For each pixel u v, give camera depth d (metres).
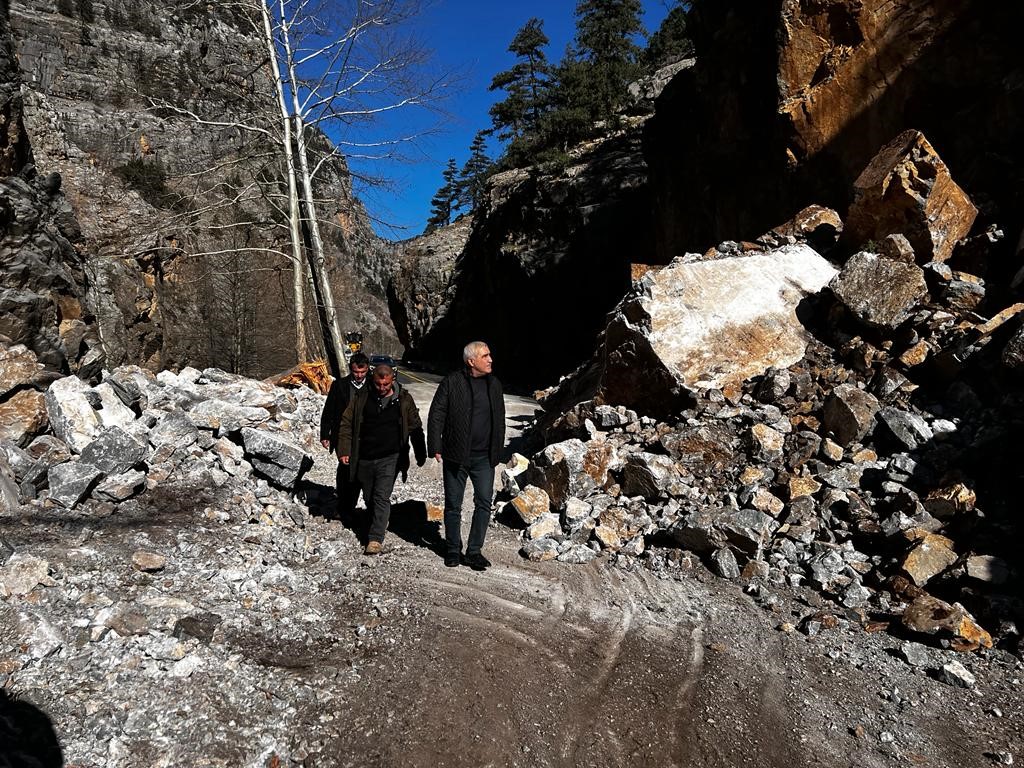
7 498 4.15
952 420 5.68
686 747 2.80
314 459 7.51
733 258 7.98
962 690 3.33
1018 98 8.62
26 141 9.85
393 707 2.89
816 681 3.39
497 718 2.89
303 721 2.71
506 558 5.00
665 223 19.86
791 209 12.55
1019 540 4.22
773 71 11.90
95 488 4.61
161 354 32.25
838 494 5.16
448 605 4.04
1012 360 5.38
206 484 5.28
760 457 5.91
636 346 7.20
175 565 3.98
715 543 4.89
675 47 47.56
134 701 2.63
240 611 3.56
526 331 36.22
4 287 7.31
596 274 30.08
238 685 2.87
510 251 34.62
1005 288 7.13
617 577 4.71
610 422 7.21
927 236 7.91
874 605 4.19
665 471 5.76
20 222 7.92
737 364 7.11
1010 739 2.95
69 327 7.77
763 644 3.77
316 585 4.15
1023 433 4.96
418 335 47.78
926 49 9.81
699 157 16.41
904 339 6.78
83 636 2.98
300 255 16.81
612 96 40.28
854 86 10.72
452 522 4.68
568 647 3.62
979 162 8.79
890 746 2.88
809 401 6.53
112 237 34.84
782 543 4.90
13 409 5.06
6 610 3.05
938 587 4.17
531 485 6.16
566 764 2.64
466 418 4.60
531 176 35.56
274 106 17.28
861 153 10.84
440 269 47.38
